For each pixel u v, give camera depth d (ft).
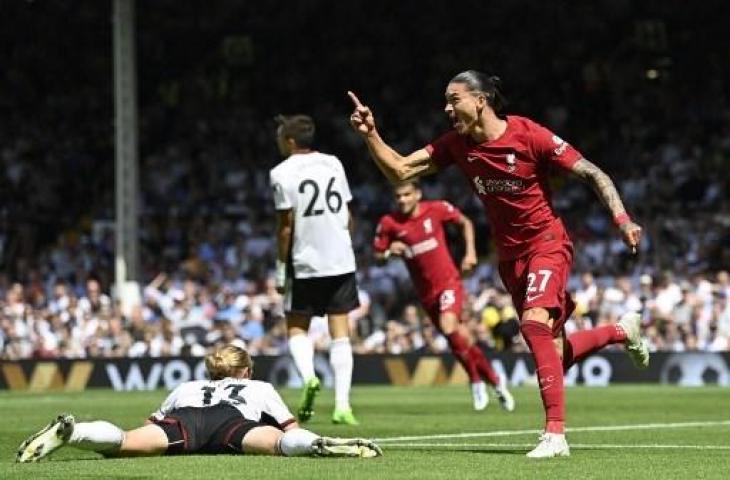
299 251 103.04
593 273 230.48
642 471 61.82
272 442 65.92
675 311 205.26
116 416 118.62
